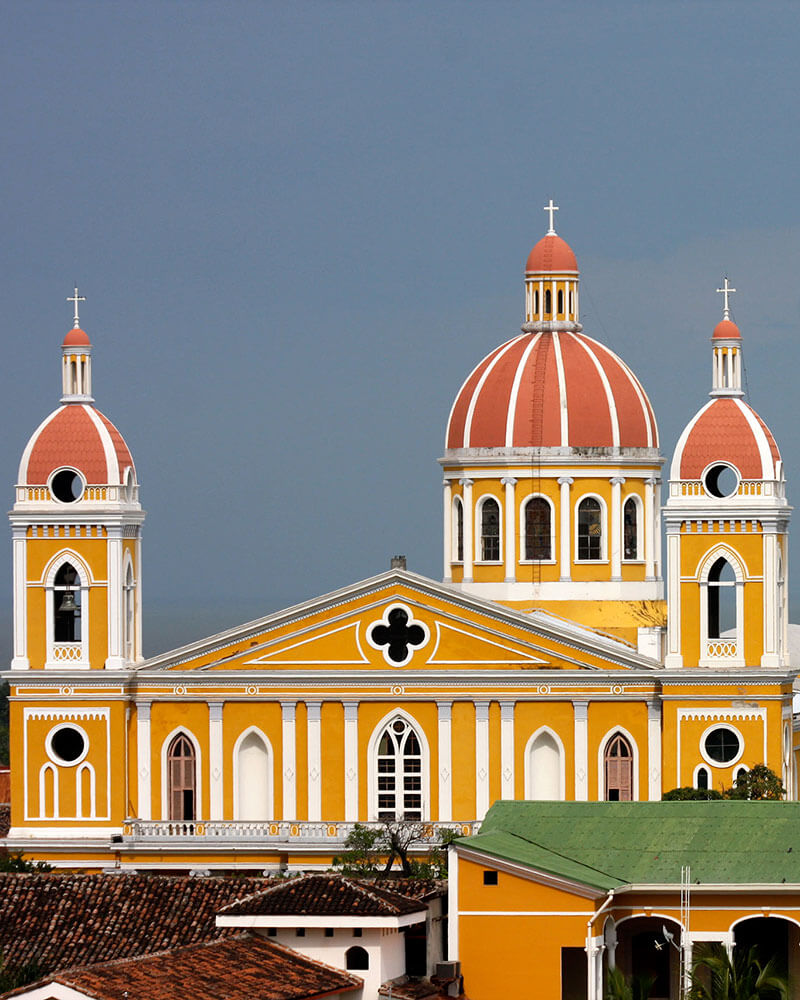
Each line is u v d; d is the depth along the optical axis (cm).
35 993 19675
